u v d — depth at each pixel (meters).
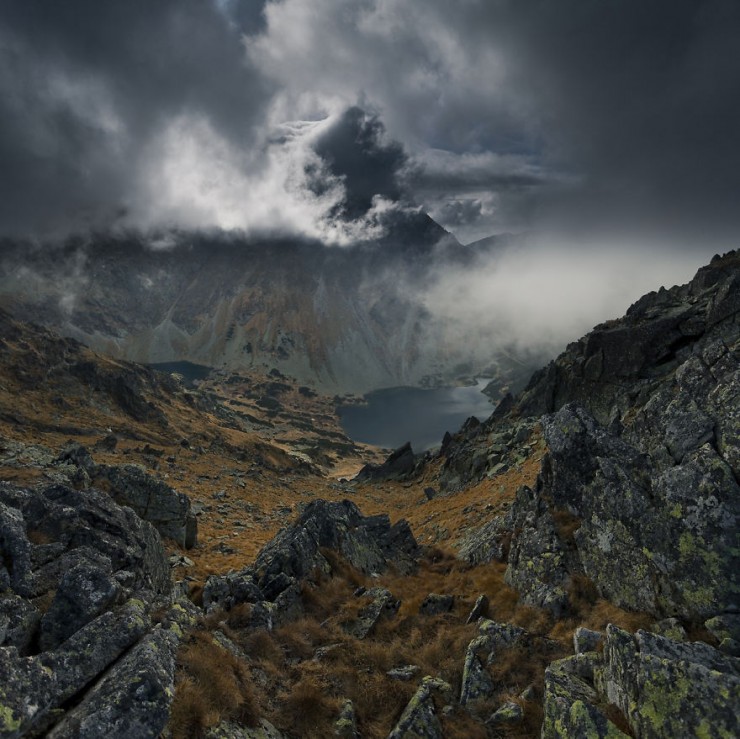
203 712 12.28
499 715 14.51
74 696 11.51
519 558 24.02
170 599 19.59
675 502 17.84
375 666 18.08
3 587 14.77
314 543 28.50
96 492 24.23
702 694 11.05
